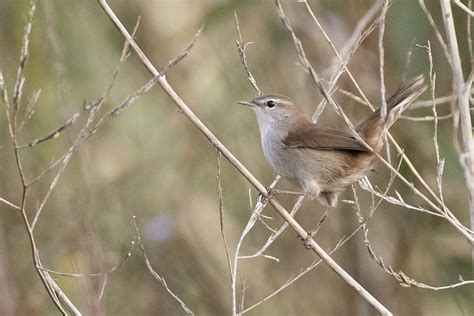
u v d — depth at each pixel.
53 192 12.85
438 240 13.10
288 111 10.14
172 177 14.75
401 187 12.98
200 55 14.81
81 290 11.22
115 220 13.68
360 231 13.38
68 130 11.52
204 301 13.89
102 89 14.42
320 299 13.56
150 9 14.63
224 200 14.44
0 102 13.04
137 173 14.74
